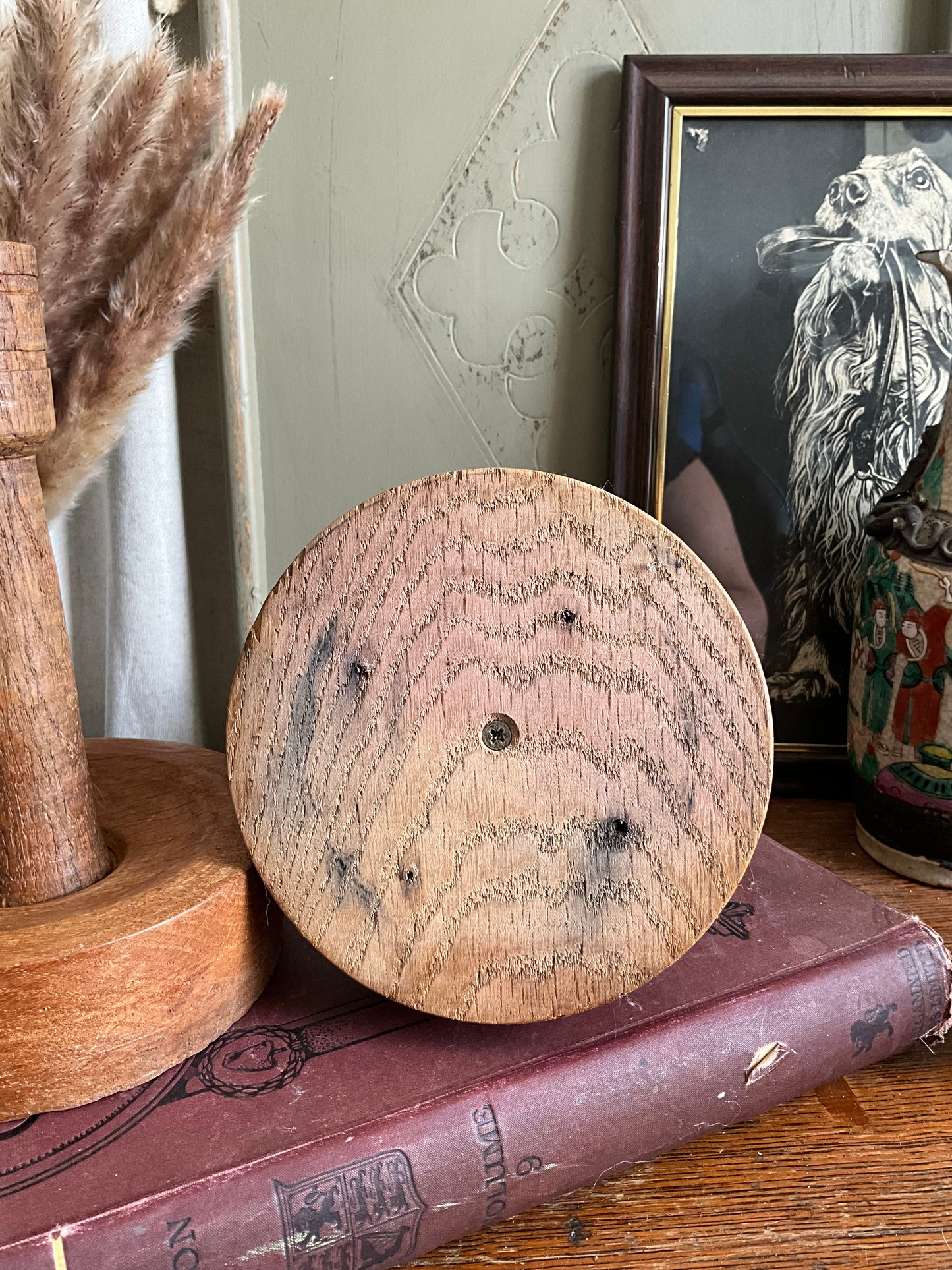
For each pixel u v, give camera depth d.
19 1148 0.19
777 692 0.38
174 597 0.36
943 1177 0.22
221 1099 0.21
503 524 0.21
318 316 0.37
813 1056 0.23
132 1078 0.21
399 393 0.37
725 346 0.36
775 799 0.39
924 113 0.34
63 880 0.23
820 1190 0.22
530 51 0.34
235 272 0.35
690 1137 0.22
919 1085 0.25
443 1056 0.22
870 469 0.36
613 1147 0.21
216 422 0.38
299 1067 0.22
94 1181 0.19
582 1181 0.21
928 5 0.34
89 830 0.24
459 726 0.21
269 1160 0.19
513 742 0.22
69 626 0.38
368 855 0.22
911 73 0.33
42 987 0.20
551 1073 0.21
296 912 0.22
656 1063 0.22
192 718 0.37
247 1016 0.24
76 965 0.20
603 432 0.38
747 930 0.26
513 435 0.38
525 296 0.36
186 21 0.34
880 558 0.32
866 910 0.27
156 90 0.24
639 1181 0.22
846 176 0.34
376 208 0.36
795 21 0.34
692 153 0.34
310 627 0.22
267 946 0.24
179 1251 0.18
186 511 0.38
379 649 0.21
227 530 0.39
